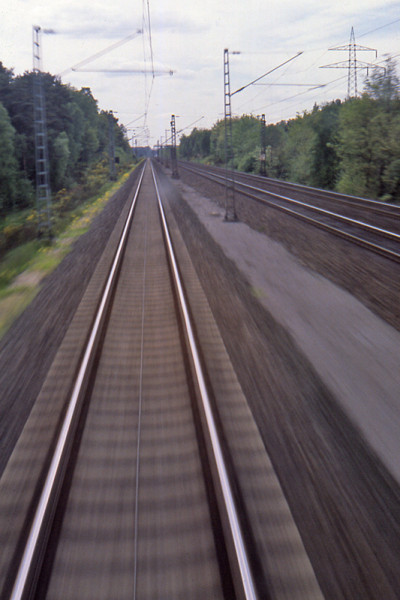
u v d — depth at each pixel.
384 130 37.88
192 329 10.13
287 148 63.84
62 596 4.62
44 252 21.92
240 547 4.68
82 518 5.51
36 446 6.75
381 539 5.03
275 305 12.48
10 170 51.19
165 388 8.33
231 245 20.48
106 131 144.25
